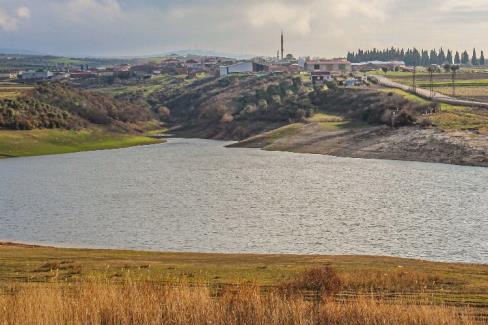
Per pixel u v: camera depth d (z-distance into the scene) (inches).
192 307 1003.3
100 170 6028.5
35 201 4028.1
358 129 7844.5
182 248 2549.2
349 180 4820.4
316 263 1904.5
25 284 1418.6
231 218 3250.5
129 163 6692.9
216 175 5359.3
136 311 986.7
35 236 2871.6
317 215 3304.6
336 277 1438.2
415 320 984.3
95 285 1115.3
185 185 4717.0
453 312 1034.7
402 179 4805.6
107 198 4099.4
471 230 2834.6
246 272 1686.8
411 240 2642.7
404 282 1497.3
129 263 1859.0
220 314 987.3
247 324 970.7
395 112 7637.8
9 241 2751.0
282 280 1529.3
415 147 6437.0
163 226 3058.6
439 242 2593.5
